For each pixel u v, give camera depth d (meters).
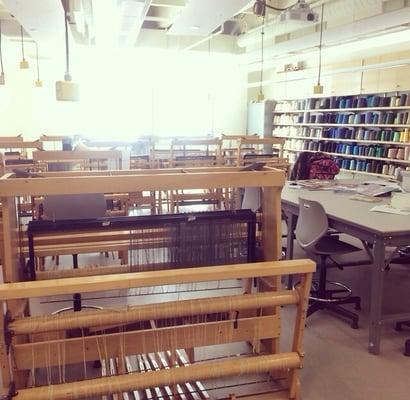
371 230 2.54
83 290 1.37
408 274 3.87
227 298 1.59
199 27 6.63
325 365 2.43
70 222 1.87
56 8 5.13
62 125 9.77
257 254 2.12
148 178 1.77
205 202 5.30
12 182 1.62
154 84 10.34
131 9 5.60
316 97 8.70
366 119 7.36
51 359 1.60
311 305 3.06
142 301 2.80
